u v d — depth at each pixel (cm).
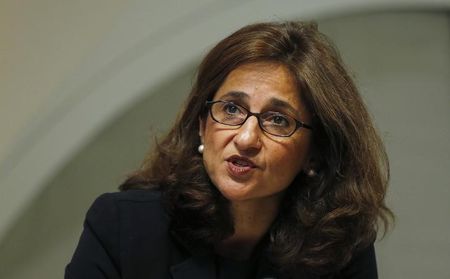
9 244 466
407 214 503
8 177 457
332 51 292
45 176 461
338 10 473
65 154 461
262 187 274
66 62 458
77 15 457
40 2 455
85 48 459
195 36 462
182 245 310
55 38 457
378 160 318
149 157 344
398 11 488
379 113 499
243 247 323
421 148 501
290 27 283
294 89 270
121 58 460
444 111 498
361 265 345
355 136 297
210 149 277
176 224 306
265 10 464
